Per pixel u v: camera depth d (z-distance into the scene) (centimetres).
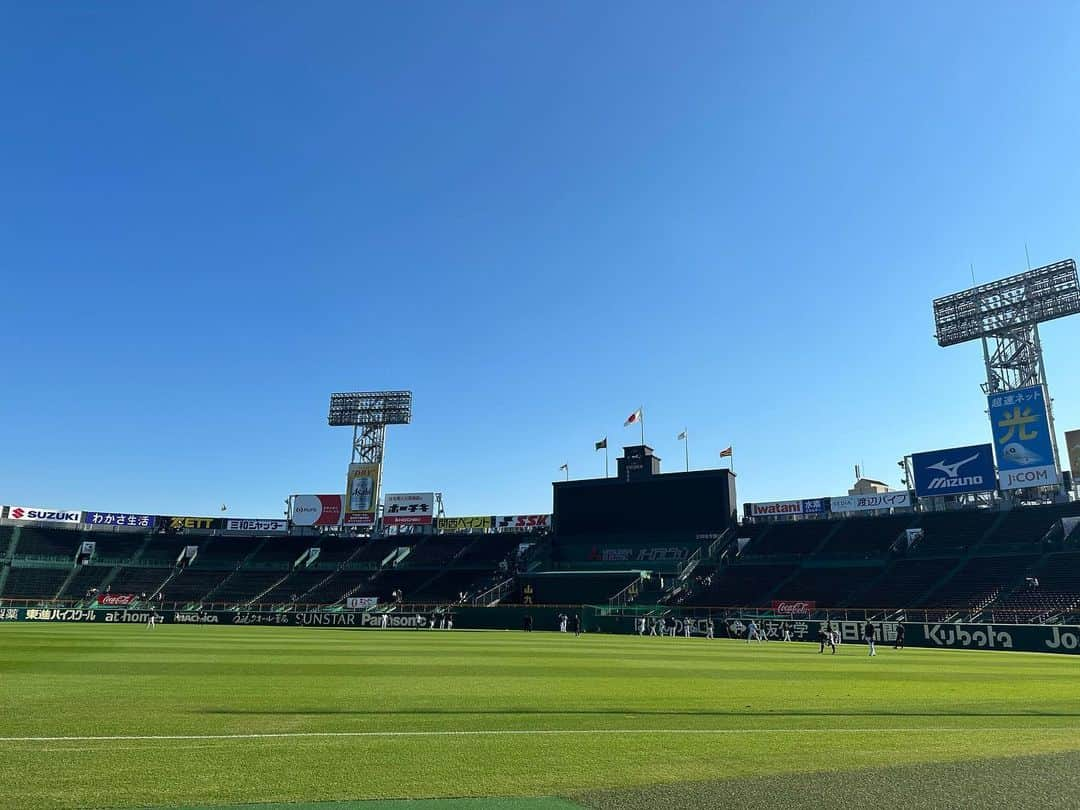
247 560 10181
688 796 896
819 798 883
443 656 3462
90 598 9012
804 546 8062
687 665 3112
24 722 1439
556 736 1318
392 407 10994
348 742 1245
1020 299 7319
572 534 8925
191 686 2123
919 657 3812
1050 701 1931
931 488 7538
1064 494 7238
